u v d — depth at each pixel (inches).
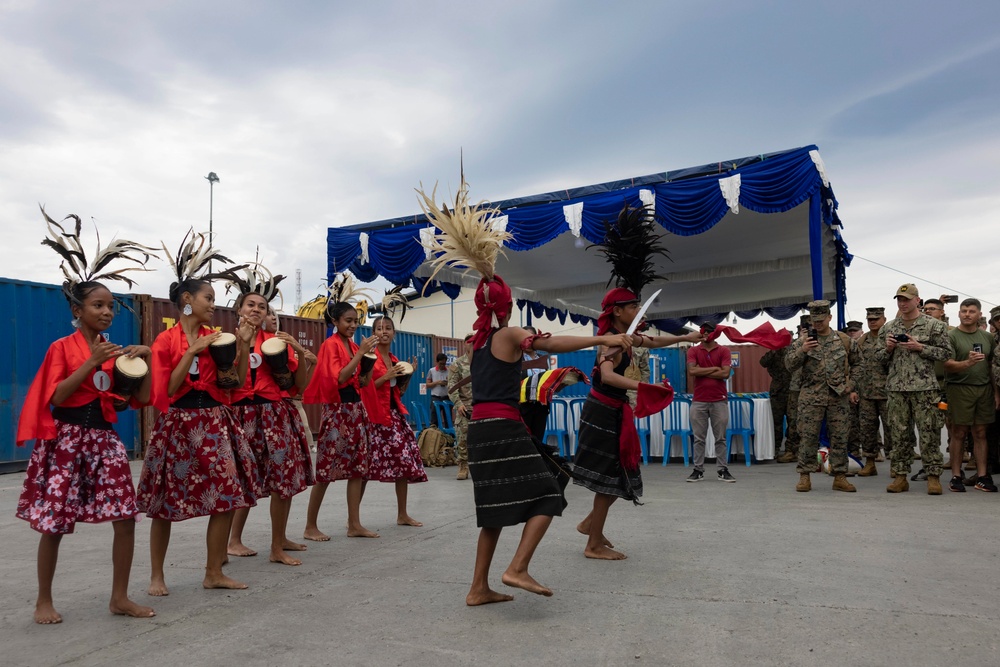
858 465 342.0
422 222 439.8
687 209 363.3
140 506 148.3
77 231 137.5
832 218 407.5
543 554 175.2
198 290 151.0
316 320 566.9
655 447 412.8
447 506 262.7
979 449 272.8
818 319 275.3
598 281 673.6
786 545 179.0
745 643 110.9
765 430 389.7
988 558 163.5
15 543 207.8
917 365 265.7
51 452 130.9
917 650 106.8
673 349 546.0
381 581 154.6
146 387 142.8
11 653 115.0
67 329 393.7
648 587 143.6
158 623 129.3
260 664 108.0
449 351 722.8
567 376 165.8
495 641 114.9
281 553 176.6
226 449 152.5
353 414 206.5
